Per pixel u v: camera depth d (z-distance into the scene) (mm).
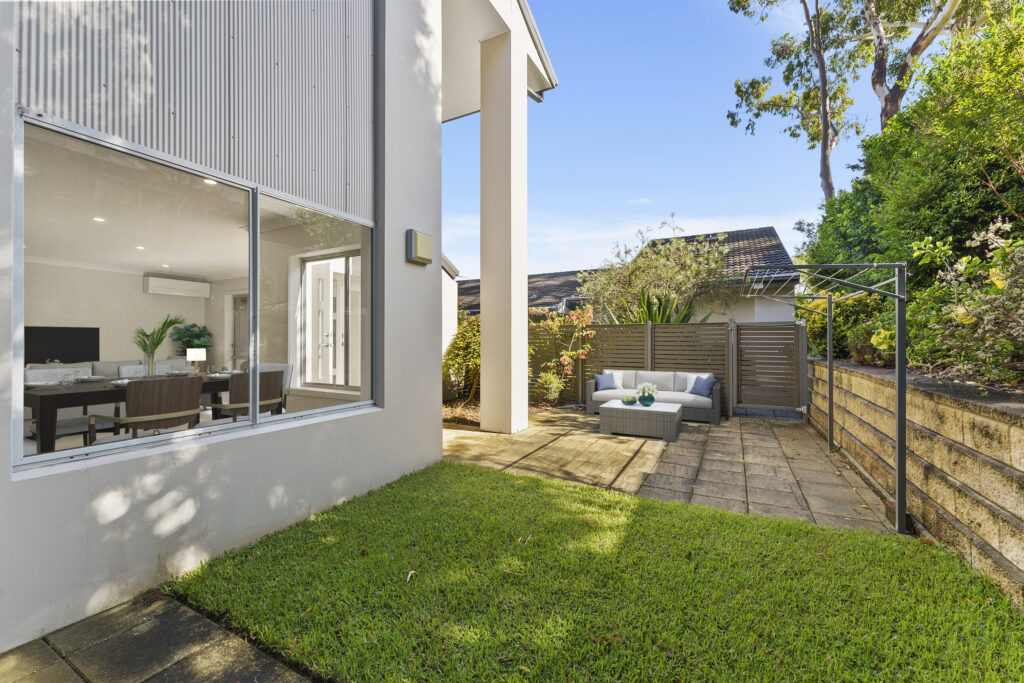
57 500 2189
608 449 5891
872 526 3508
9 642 2027
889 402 4020
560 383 9406
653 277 12383
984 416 2691
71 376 2355
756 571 2654
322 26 3861
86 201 2426
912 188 5828
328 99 3910
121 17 2529
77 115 2344
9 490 2039
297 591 2457
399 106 4578
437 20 5152
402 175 4602
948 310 3498
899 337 3467
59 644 2082
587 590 2443
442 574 2613
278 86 3471
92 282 2457
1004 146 4473
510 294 6762
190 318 2926
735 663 1907
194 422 2955
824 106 14766
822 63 14703
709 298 12000
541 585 2480
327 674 1868
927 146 5188
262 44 3352
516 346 6938
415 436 4754
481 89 6906
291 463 3402
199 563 2789
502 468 5016
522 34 7023
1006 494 2449
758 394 8406
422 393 4855
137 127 2607
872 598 2395
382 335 4348
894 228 6156
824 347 8609
